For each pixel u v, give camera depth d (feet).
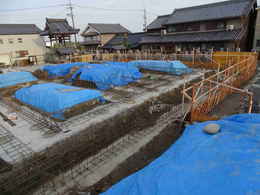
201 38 82.12
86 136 26.55
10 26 122.31
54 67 69.77
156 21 114.62
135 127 28.94
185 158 13.70
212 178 10.73
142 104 37.52
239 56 61.46
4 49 112.16
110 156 22.74
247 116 18.81
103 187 17.84
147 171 12.94
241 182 9.92
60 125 30.76
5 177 19.39
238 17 75.66
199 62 74.69
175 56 80.43
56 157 22.22
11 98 44.47
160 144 23.63
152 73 67.56
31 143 26.02
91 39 143.54
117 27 151.12
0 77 55.77
